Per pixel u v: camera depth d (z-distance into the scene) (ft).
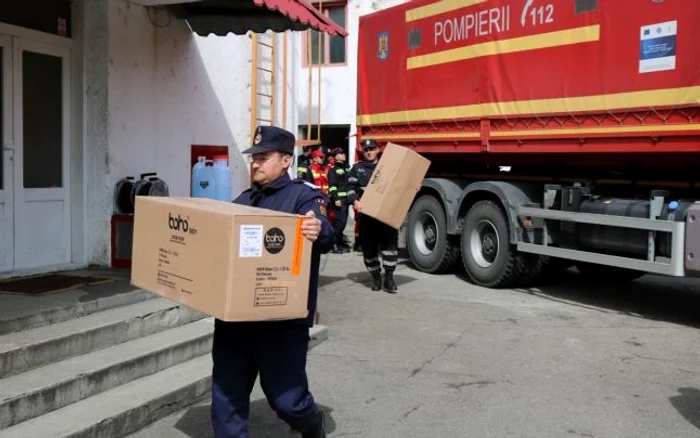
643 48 24.03
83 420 13.51
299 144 41.50
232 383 11.70
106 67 24.02
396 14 35.58
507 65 29.22
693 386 17.70
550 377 18.33
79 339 16.20
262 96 35.50
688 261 22.67
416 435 14.58
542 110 27.78
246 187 33.55
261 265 10.39
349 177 31.55
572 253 27.04
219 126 31.09
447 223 33.12
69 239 24.48
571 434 14.62
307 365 19.30
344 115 57.98
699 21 22.29
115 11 24.25
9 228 22.16
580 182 28.60
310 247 10.76
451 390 17.31
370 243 29.63
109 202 24.18
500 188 29.84
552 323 24.18
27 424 13.25
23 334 15.88
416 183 27.94
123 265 24.04
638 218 24.39
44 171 23.53
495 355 20.27
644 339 22.16
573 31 26.43
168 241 11.39
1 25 21.61
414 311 25.93
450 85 32.24
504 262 29.91
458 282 32.45
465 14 31.19
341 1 57.11
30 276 21.95
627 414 15.75
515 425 15.10
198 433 14.39
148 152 26.21
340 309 26.23
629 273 31.68
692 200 23.67
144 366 16.40
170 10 26.89
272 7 22.76
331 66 57.93
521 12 28.48
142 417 14.56
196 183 27.43
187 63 28.48
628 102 24.57
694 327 23.82
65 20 23.91
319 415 12.14
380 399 16.69
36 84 23.06
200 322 19.94
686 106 22.74
